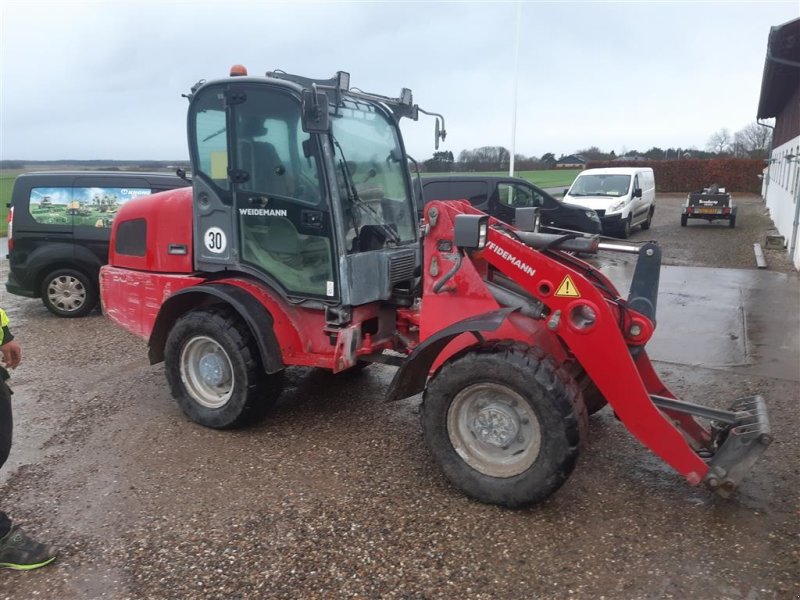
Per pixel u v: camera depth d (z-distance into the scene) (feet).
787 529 11.02
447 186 42.83
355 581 9.79
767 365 20.54
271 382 15.17
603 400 14.60
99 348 22.90
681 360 21.30
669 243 53.47
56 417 16.40
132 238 17.17
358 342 14.58
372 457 13.94
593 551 10.46
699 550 10.46
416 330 15.97
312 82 15.61
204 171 15.24
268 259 14.85
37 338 24.47
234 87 14.32
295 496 12.30
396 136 17.07
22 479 13.11
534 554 10.39
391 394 12.73
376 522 11.35
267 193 14.56
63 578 9.95
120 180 27.22
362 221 15.17
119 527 11.32
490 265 13.28
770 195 83.25
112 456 14.12
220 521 11.46
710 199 66.08
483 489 11.71
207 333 14.84
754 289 32.76
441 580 9.78
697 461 11.18
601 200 57.16
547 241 13.70
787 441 14.71
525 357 11.18
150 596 9.52
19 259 27.66
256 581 9.82
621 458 13.79
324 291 14.40
